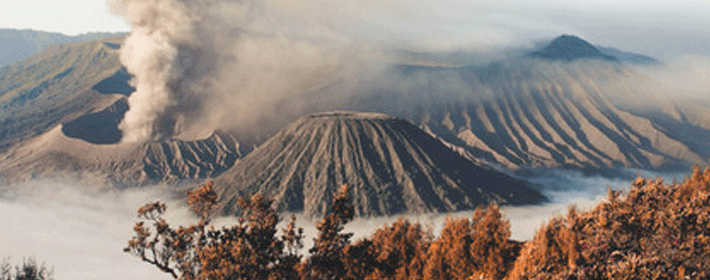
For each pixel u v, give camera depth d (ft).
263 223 92.07
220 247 85.46
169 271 91.97
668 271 67.67
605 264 79.36
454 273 119.03
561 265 83.82
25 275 70.59
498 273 111.45
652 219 88.33
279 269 90.48
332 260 97.30
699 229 82.02
